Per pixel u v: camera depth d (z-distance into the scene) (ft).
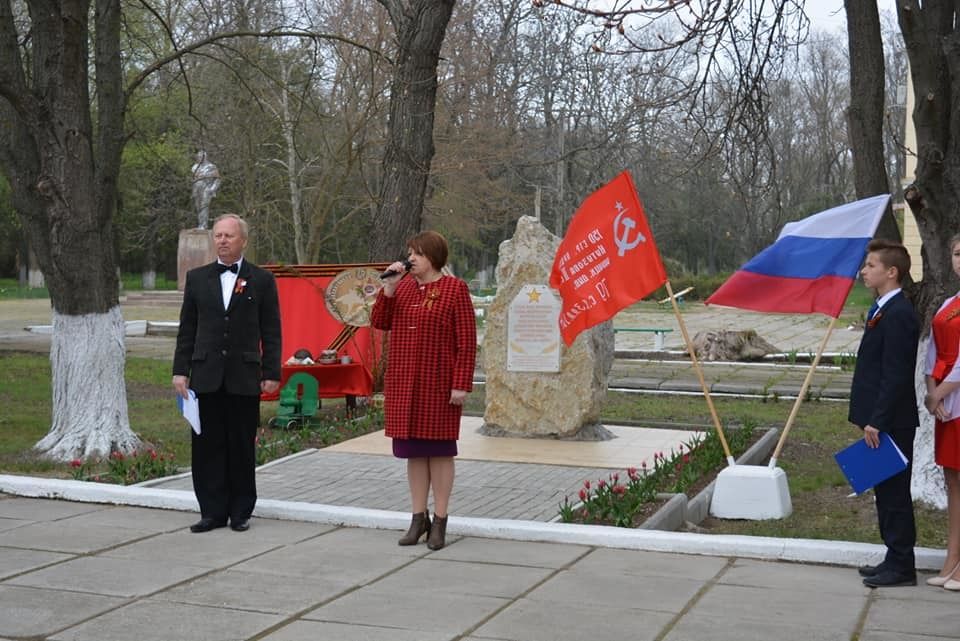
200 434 24.64
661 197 163.63
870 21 30.22
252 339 24.77
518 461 34.86
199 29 79.41
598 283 27.86
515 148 111.14
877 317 20.27
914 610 18.80
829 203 157.69
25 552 22.59
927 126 26.61
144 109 108.99
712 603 19.22
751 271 26.66
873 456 19.99
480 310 128.88
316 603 19.17
